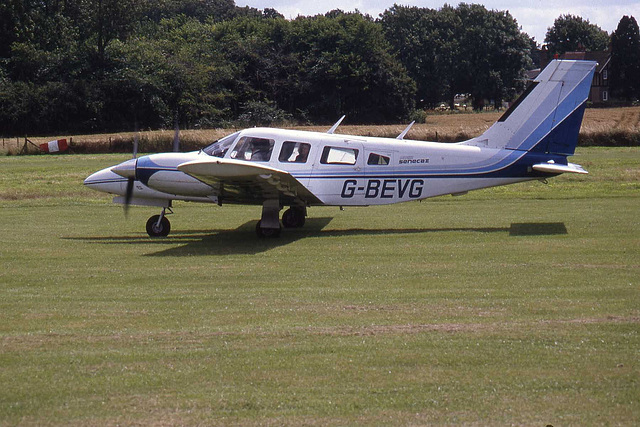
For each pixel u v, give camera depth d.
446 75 197.88
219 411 10.57
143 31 168.12
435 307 15.72
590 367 11.91
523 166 28.33
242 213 34.88
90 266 21.23
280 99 138.88
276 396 11.05
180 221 32.38
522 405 10.60
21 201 40.03
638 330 13.74
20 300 16.88
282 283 18.50
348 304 16.12
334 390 11.22
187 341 13.58
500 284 17.84
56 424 10.23
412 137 86.25
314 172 27.89
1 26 137.88
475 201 37.00
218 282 18.75
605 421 10.10
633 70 194.00
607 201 35.56
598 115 133.75
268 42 148.62
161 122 126.81
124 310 15.88
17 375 11.95
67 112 121.69
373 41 144.62
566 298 16.27
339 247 24.19
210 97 130.88
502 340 13.31
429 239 25.39
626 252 21.78
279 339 13.63
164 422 10.24
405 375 11.75
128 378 11.78
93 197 41.94
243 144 27.97
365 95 141.25
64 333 14.16
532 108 28.22
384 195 28.41
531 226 27.84
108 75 129.75
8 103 119.38
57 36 141.62
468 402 10.73
